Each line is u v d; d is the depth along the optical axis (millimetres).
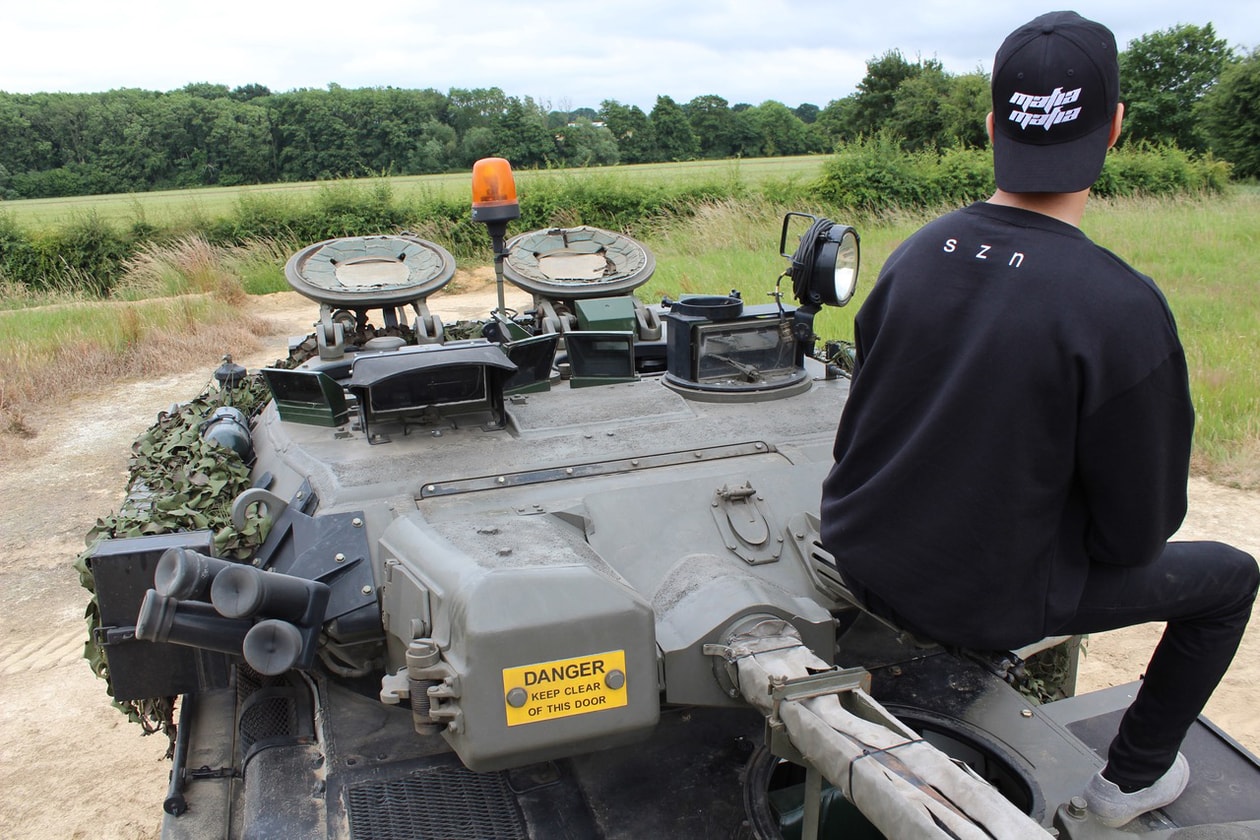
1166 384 1865
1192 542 2303
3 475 9289
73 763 4961
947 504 2039
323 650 3010
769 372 4180
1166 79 34844
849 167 22453
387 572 2666
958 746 2879
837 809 2842
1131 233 17266
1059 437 1938
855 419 2287
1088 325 1850
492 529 2631
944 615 2111
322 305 5312
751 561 3039
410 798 2537
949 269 2031
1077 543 2115
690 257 16891
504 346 4023
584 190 23422
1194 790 2564
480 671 2184
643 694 2318
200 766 3111
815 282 3896
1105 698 3000
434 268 5539
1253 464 7898
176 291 18969
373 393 3596
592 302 5078
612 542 3025
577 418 3795
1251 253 15633
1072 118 1904
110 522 3451
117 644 2881
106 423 10914
